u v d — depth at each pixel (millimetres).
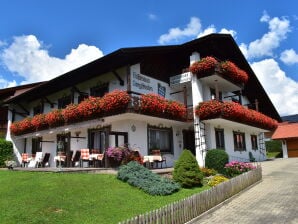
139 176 12352
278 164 23844
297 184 14195
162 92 20969
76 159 19250
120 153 15477
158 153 18578
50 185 11672
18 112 27500
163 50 18953
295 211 9562
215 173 17000
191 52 21328
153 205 9945
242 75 22656
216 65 20219
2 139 25734
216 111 19359
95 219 8359
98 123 17328
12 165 20453
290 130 36938
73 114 18875
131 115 16734
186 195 11398
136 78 18906
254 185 14773
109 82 19641
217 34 20297
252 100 31562
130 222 6539
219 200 10969
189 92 22562
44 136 24656
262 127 26656
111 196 10539
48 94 24844
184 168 12977
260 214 9492
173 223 8055
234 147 24766
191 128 22625
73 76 20000
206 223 8812
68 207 9227
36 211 8828
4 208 9148
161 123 20031
